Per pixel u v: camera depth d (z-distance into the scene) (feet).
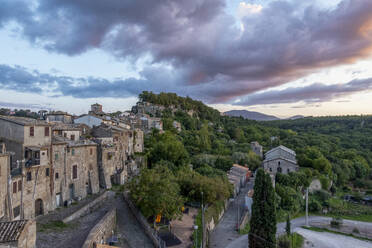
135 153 251.39
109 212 121.39
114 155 199.41
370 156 411.34
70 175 147.84
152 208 125.59
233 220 182.29
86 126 205.98
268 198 119.24
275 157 289.53
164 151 256.93
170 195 129.29
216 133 515.50
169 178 147.84
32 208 117.19
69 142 150.82
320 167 301.43
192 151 346.54
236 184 237.66
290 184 255.50
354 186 340.80
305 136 514.68
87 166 166.20
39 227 107.96
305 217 232.94
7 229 71.87
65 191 142.00
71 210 132.46
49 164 129.80
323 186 282.15
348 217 241.14
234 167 287.69
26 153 119.03
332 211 252.21
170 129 427.33
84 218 124.77
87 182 165.99
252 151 376.89
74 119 233.96
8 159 101.86
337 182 324.39
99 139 182.91
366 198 287.89
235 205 213.46
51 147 131.75
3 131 122.21
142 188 128.77
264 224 117.50
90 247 89.10
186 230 134.21
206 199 166.50
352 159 380.58
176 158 257.96
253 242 119.65
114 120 254.06
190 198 167.94
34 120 132.57
